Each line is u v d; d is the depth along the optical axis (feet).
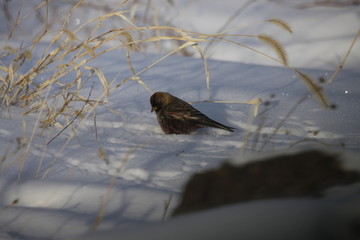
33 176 25.79
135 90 48.80
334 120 41.39
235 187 16.02
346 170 15.64
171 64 59.11
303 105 45.93
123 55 61.57
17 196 23.29
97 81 50.29
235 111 44.24
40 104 37.60
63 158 29.04
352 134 37.76
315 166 15.96
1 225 19.58
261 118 41.81
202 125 38.34
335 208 11.25
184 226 11.71
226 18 84.94
